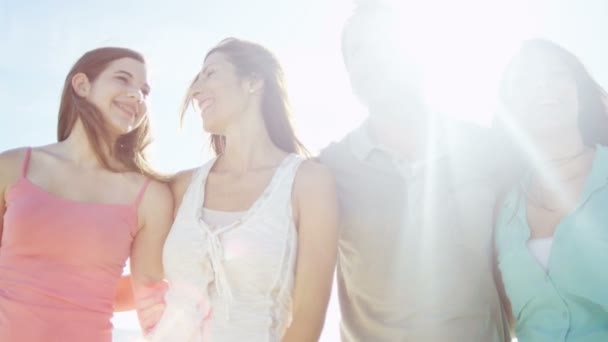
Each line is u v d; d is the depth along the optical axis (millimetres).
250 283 2639
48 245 2742
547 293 2609
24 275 2691
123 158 3195
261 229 2697
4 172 2904
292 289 2744
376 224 2998
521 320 2732
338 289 3234
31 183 2871
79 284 2742
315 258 2750
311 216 2789
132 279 3053
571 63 2945
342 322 3180
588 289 2525
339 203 3109
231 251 2656
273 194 2781
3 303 2650
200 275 2680
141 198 3041
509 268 2762
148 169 3209
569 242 2613
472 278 2896
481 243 2949
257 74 3107
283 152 3105
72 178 2996
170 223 3090
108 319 2820
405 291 2896
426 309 2854
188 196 2938
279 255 2680
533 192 2906
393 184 3031
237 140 3037
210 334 2590
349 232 3062
